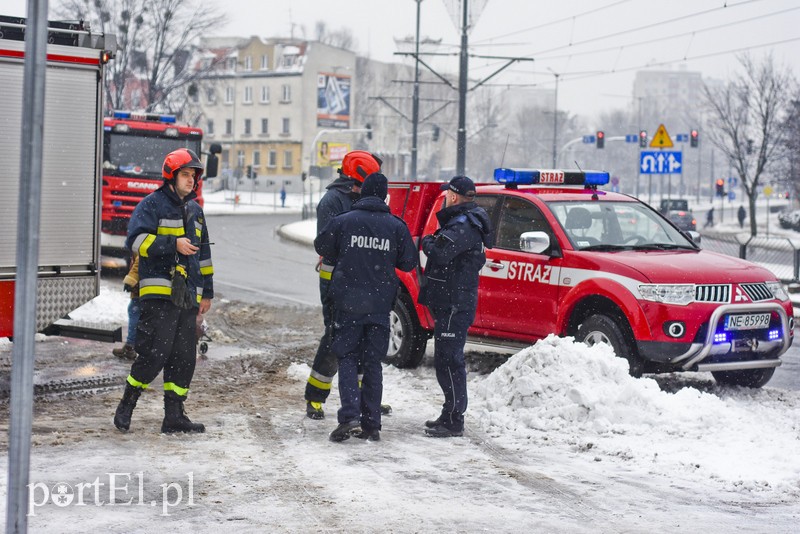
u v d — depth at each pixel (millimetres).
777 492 6328
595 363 8312
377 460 6969
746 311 9250
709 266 9438
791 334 9633
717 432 7699
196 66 52688
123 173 21625
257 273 22234
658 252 9969
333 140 101188
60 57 9062
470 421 8266
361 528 5438
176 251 7352
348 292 7520
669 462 6969
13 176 8758
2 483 6070
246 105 101625
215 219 52688
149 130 21875
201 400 8883
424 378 10336
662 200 48938
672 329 8992
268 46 101688
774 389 9945
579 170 11164
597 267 9445
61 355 11070
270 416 8297
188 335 7520
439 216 7922
